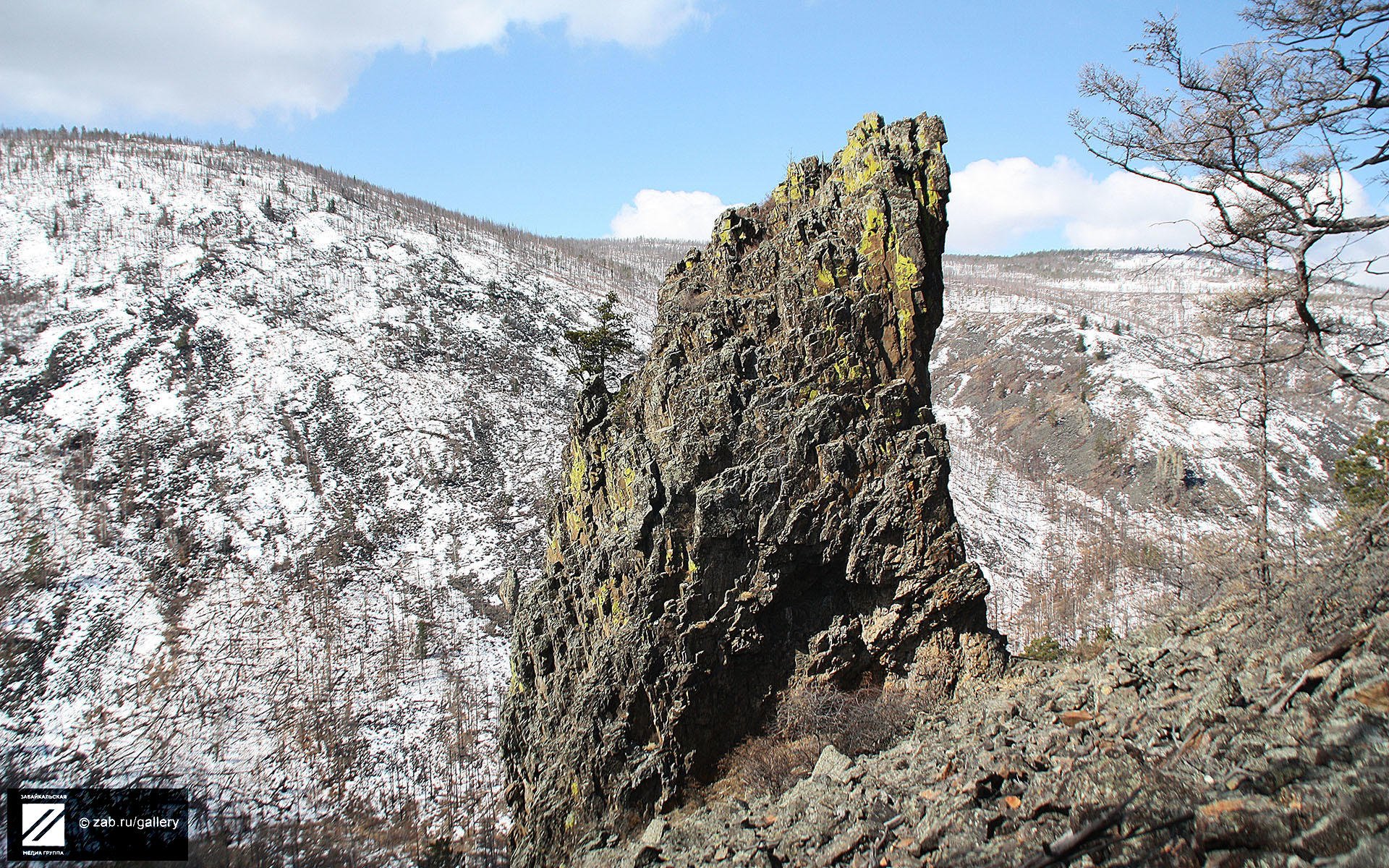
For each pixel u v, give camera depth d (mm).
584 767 26531
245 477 140500
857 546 27281
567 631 31031
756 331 29875
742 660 27297
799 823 18328
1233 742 13562
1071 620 88000
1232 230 19078
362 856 65438
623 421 32625
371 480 148375
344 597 116500
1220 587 26594
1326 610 17688
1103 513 149750
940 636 26875
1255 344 21422
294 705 90062
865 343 28781
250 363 173125
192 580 114562
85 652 96625
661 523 27516
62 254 197625
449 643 108625
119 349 165375
